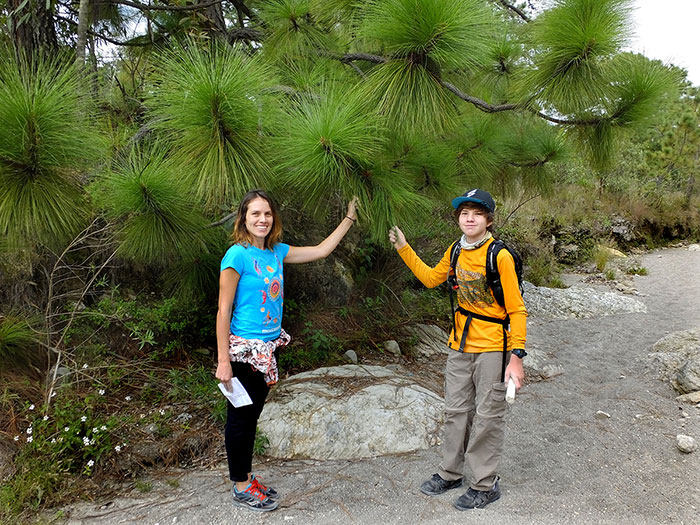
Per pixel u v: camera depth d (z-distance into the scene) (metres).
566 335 5.39
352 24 2.90
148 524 2.22
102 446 2.66
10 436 2.68
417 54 2.35
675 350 4.50
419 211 2.76
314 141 2.15
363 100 2.38
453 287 2.35
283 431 2.91
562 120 3.14
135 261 3.79
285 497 2.41
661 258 10.78
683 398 3.60
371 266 4.96
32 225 2.20
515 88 2.97
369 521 2.21
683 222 12.83
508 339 2.24
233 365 2.16
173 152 2.39
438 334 4.88
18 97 1.98
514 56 3.36
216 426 2.99
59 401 2.86
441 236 5.14
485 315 2.26
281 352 3.93
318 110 2.26
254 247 2.19
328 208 2.88
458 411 2.35
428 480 2.51
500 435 2.27
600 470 2.68
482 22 2.25
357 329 4.56
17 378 2.99
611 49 2.47
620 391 3.82
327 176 2.31
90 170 2.35
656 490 2.47
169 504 2.36
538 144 4.00
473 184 3.73
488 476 2.29
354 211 2.49
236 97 2.12
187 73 2.16
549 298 6.58
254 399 2.19
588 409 3.50
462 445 2.39
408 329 4.73
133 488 2.51
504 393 2.23
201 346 3.88
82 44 3.26
